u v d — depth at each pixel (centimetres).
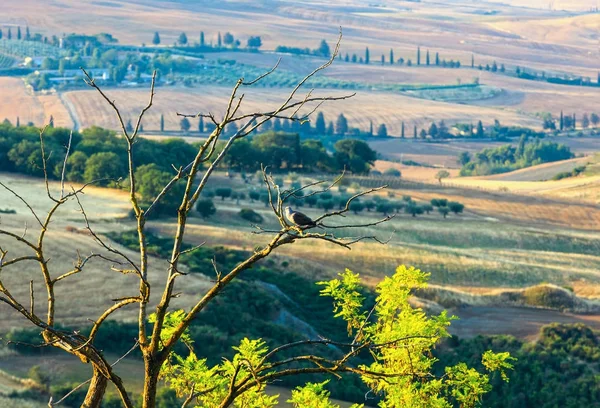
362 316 3831
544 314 18025
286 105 2197
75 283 13938
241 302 14400
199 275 15400
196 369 3186
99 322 2173
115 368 10775
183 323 2183
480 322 17238
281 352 12119
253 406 3200
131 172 2178
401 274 3806
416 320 3578
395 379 3244
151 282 14662
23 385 9831
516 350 13438
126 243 17375
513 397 11919
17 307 2066
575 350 13838
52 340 2211
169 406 7731
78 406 9381
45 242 15712
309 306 16675
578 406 11838
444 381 3478
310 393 3272
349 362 12694
